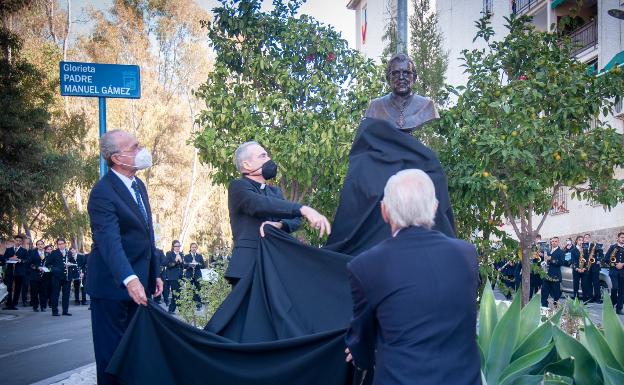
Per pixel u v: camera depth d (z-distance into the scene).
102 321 4.23
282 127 8.70
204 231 44.44
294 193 8.77
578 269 18.33
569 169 7.46
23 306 22.33
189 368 3.68
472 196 7.44
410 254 2.62
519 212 8.32
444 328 2.51
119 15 34.91
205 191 42.03
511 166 7.36
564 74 7.84
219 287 7.75
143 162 4.38
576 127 7.95
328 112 8.83
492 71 8.13
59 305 23.38
